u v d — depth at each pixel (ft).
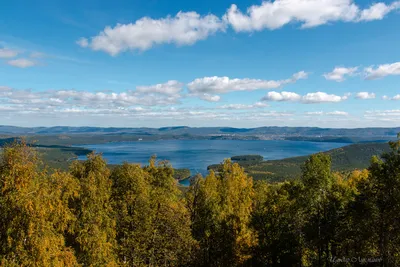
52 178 66.90
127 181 86.22
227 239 109.29
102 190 77.66
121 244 79.97
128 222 81.30
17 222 49.16
